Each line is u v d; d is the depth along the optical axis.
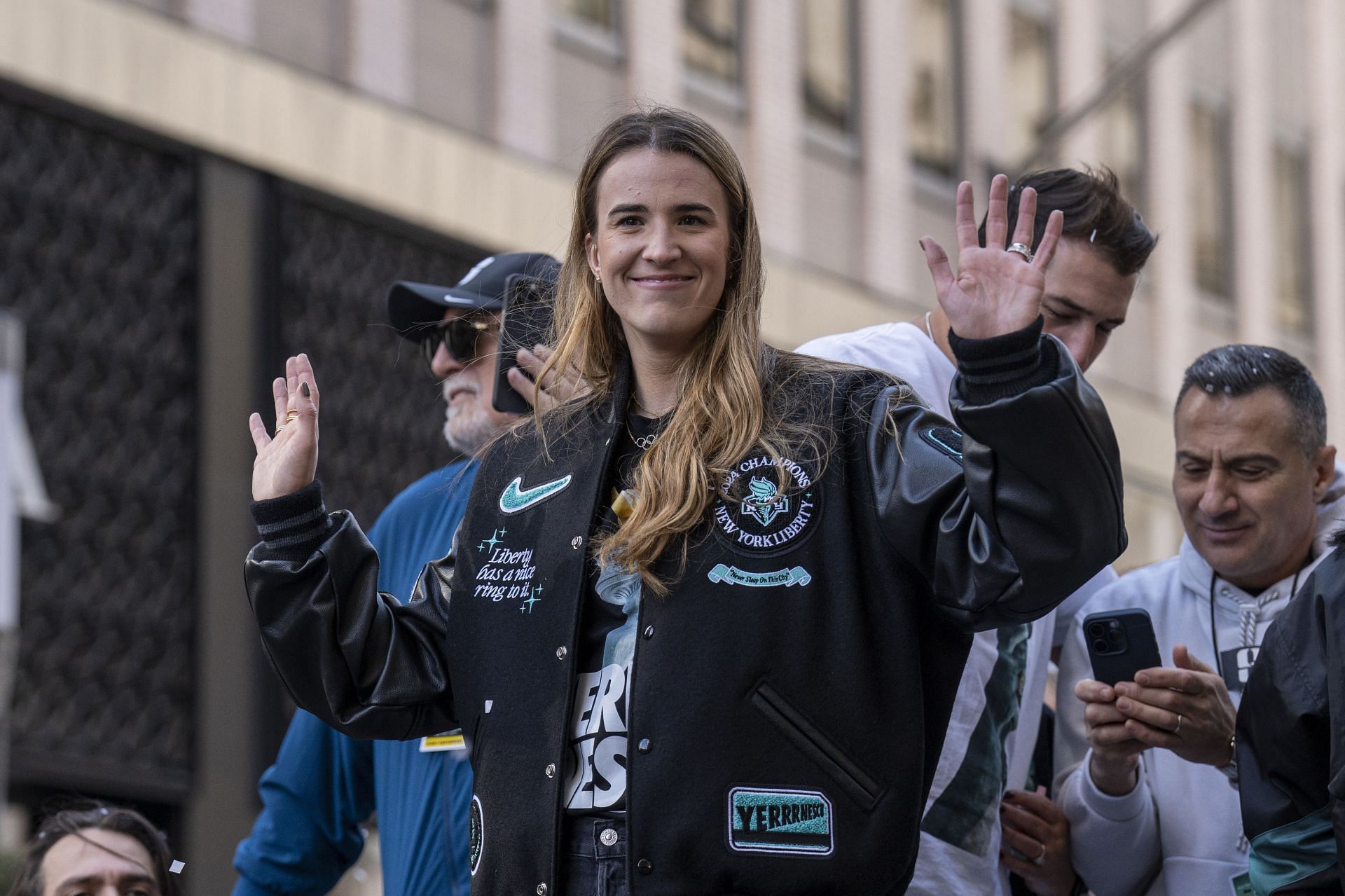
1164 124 28.73
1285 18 31.81
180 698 16.69
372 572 4.65
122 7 17.41
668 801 4.09
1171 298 28.36
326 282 18.58
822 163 24.14
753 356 4.44
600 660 4.30
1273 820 5.05
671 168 4.47
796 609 4.16
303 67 18.97
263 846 6.71
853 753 4.12
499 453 4.71
